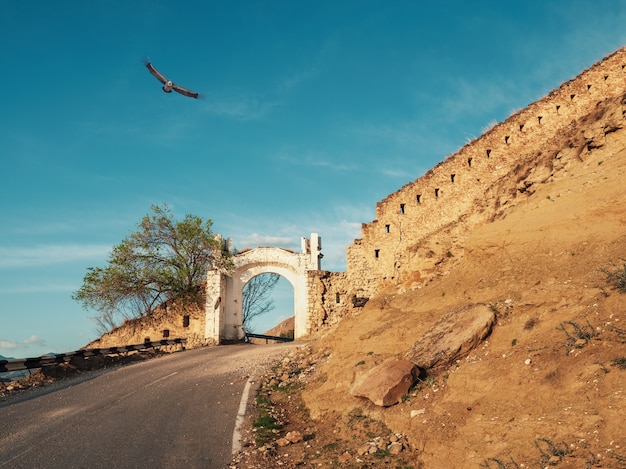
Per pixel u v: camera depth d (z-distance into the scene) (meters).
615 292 8.91
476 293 12.98
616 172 13.55
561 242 12.60
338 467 8.48
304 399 13.23
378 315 16.03
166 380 18.09
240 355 24.42
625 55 25.94
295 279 36.56
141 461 9.30
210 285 35.97
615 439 5.92
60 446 10.25
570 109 25.98
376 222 30.11
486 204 21.81
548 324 9.24
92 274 35.56
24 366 20.19
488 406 8.09
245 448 9.96
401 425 9.12
